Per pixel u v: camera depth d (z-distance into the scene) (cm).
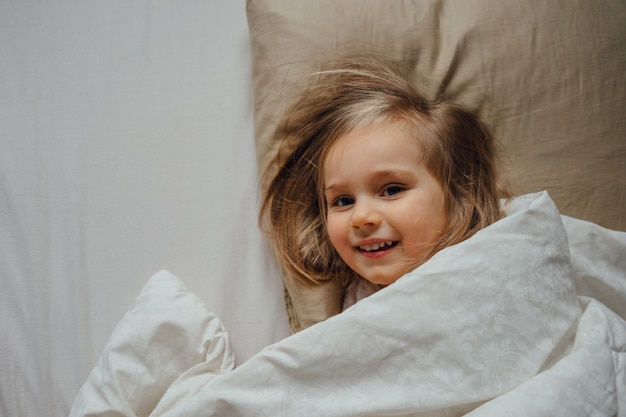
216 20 96
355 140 71
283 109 82
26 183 88
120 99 91
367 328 60
